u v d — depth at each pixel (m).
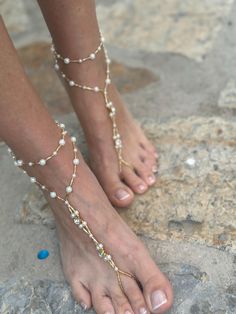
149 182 0.56
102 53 0.54
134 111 0.67
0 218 0.57
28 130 0.42
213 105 0.66
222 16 0.81
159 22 0.82
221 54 0.74
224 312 0.45
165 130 0.63
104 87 0.55
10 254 0.53
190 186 0.56
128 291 0.47
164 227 0.53
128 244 0.47
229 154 0.58
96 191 0.47
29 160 0.44
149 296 0.46
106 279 0.47
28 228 0.55
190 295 0.47
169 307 0.46
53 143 0.44
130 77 0.73
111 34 0.82
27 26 0.88
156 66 0.74
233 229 0.51
